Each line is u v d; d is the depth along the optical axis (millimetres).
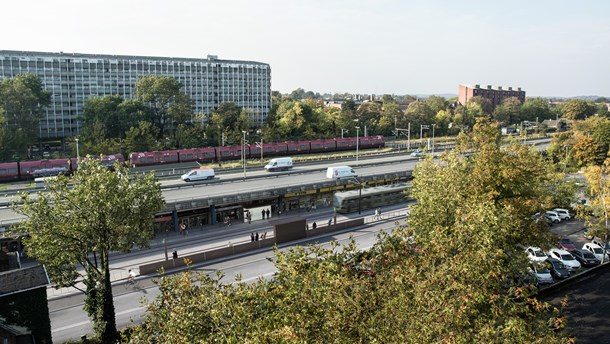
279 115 151750
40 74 133625
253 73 178000
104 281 33875
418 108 174500
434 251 24359
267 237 58406
